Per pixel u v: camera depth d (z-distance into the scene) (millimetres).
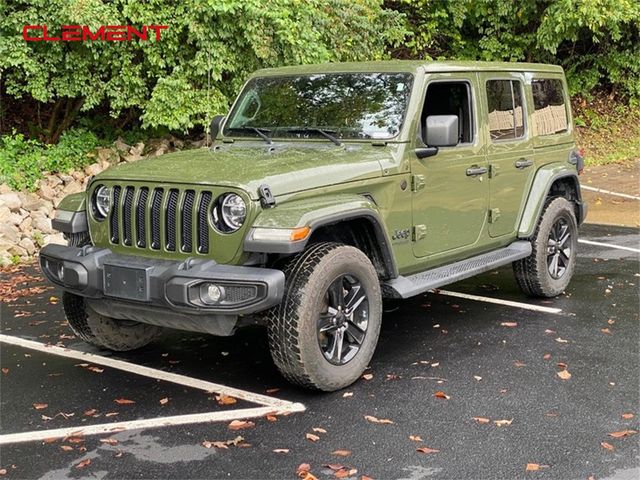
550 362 5398
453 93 6039
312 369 4625
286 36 10664
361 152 5258
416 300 7180
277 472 3803
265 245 4336
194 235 4547
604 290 7457
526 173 6758
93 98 10555
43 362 5539
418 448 4043
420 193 5504
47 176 10398
